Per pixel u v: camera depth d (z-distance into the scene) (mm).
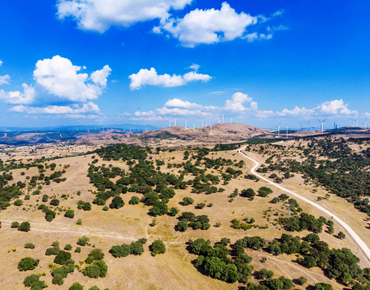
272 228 107500
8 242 85625
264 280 70438
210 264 74062
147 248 89875
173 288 66750
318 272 76125
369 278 75375
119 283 67062
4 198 128125
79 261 75562
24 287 61594
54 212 116375
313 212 128250
